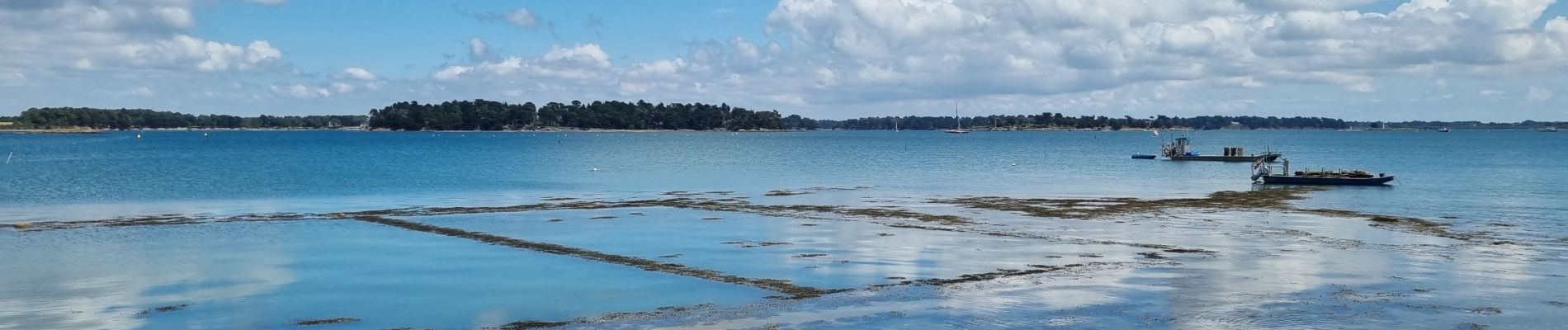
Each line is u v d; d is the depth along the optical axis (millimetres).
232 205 52531
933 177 82375
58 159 119938
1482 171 91625
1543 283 25812
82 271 28516
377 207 50938
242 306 23578
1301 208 49000
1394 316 21922
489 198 57719
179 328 21281
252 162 115750
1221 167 99438
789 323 21469
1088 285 25547
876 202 53594
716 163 115875
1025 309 22781
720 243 34844
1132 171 93250
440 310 23078
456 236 37094
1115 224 41281
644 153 151250
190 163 110000
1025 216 44625
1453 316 21891
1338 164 115500
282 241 35688
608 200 54781
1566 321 21438
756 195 59938
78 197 59219
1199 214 45406
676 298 24281
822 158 130125
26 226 40219
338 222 42344
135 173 87812
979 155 143750
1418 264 29172
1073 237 36344
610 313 22594
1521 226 40344
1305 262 29688
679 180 78938
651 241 35406
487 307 23391
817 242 35031
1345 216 44438
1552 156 135250
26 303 23938
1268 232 38062
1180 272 27625
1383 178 67250
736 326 21219
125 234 37750
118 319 22125
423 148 187000
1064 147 198250
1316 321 21484
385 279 27219
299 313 22875
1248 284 25719
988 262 29688
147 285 26250
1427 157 137625
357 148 178625
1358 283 25812
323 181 77062
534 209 49000
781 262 30047
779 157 137125
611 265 29484
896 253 31797
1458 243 34406
